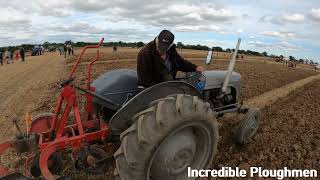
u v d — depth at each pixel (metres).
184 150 4.10
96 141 4.60
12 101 10.30
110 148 4.69
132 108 4.06
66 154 5.38
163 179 4.07
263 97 12.38
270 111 9.82
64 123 4.29
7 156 5.54
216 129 4.36
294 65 61.56
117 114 4.04
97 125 4.76
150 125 3.64
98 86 4.79
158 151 3.90
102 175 4.74
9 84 14.63
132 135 3.66
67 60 33.19
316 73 40.47
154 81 4.49
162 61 4.40
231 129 7.11
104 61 32.44
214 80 6.18
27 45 85.75
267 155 6.08
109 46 106.00
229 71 6.08
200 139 4.36
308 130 7.81
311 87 18.19
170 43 4.30
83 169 4.33
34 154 4.79
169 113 3.74
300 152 6.36
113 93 4.64
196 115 3.95
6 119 8.02
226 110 6.29
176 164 4.10
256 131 6.91
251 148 6.36
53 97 10.62
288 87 16.81
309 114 9.62
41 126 4.99
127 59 36.72
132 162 3.60
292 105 11.11
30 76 18.14
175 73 5.34
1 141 6.36
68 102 4.27
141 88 4.67
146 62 4.37
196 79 5.46
